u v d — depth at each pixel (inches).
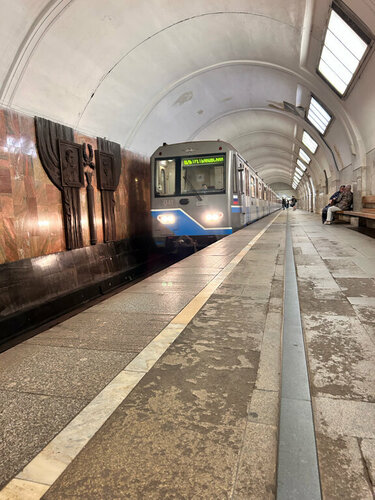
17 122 283.3
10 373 73.4
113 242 427.5
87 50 317.1
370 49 291.7
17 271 273.0
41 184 308.3
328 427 53.6
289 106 601.0
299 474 43.2
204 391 62.4
